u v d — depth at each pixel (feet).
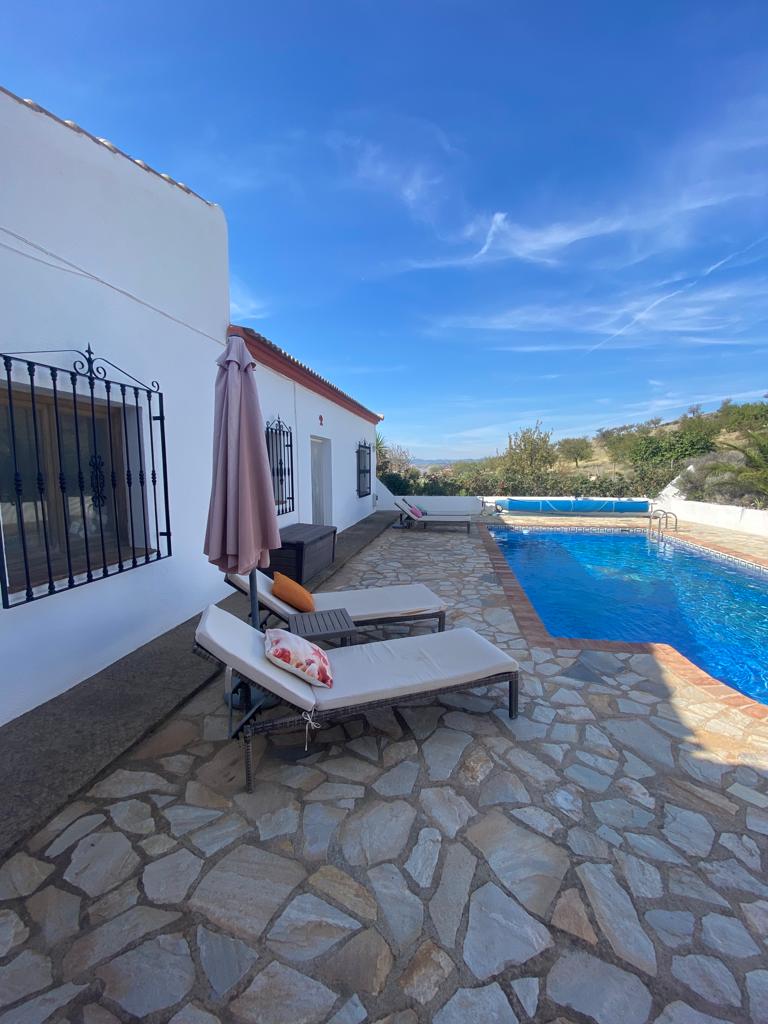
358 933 5.38
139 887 5.93
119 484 13.11
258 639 9.48
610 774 8.28
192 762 8.50
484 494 54.65
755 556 28.22
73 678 11.16
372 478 48.93
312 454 31.12
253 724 7.72
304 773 8.23
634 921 5.56
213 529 9.78
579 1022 4.49
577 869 6.29
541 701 10.87
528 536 39.06
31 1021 4.46
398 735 9.46
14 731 9.21
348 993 4.75
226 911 5.62
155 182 13.64
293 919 5.54
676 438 57.36
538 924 5.51
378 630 15.55
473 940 5.31
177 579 15.21
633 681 11.87
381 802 7.52
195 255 15.69
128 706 10.16
